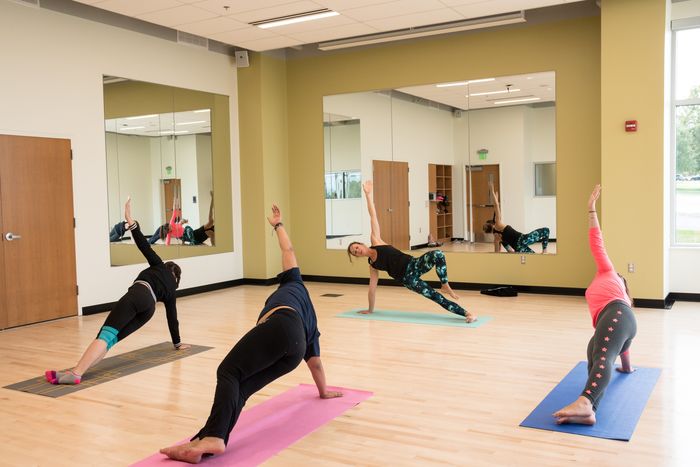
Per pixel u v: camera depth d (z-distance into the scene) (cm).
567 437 330
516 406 382
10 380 461
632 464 296
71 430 358
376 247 680
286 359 313
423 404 389
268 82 947
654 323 614
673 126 750
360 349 534
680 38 741
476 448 318
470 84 846
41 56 675
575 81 784
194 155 875
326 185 962
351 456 312
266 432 344
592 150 779
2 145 639
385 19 732
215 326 651
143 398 415
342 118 943
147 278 500
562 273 802
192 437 344
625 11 696
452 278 869
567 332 585
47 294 684
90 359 456
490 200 841
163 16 702
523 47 812
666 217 716
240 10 683
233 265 947
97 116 735
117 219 760
